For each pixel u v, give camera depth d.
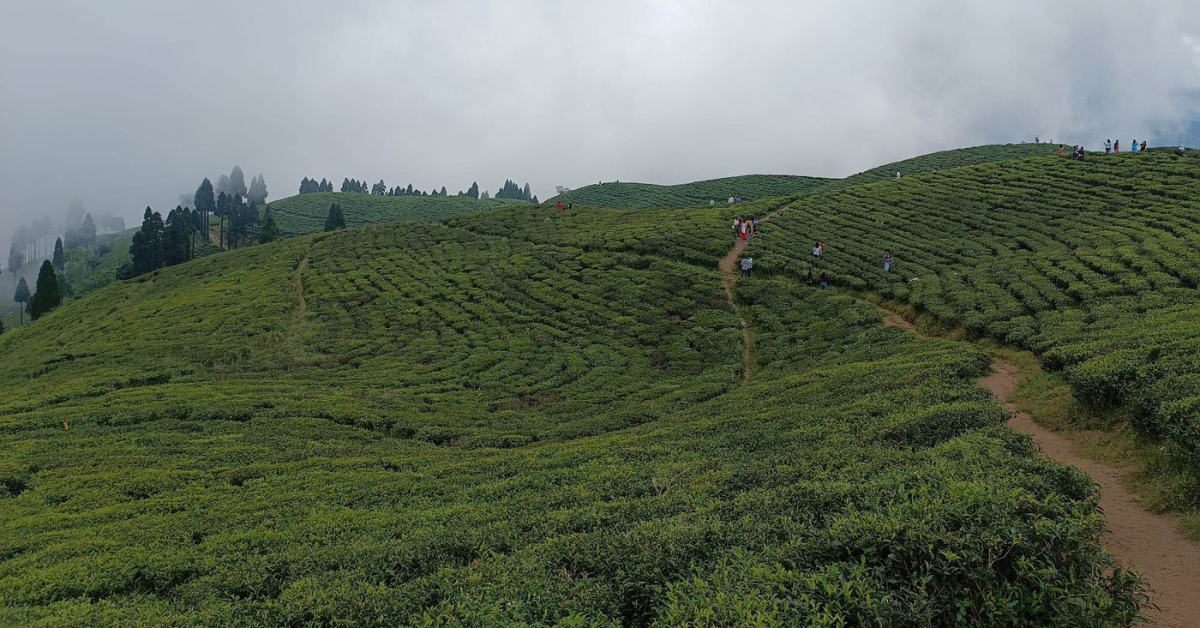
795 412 24.84
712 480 17.38
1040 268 42.03
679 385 35.66
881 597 8.38
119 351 45.94
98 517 19.95
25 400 35.31
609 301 50.03
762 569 9.21
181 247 120.38
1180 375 18.52
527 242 68.38
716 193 124.88
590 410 32.91
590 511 15.69
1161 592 10.77
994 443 15.91
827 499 12.68
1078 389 20.78
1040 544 9.11
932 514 9.84
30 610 13.56
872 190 72.25
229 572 15.24
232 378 39.72
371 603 11.32
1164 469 15.38
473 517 17.61
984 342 33.59
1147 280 35.69
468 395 35.94
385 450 27.45
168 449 26.77
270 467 24.44
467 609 9.94
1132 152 69.25
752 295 48.09
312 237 81.12
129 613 13.10
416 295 54.94
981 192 64.38
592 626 8.97
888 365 29.97
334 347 45.28
